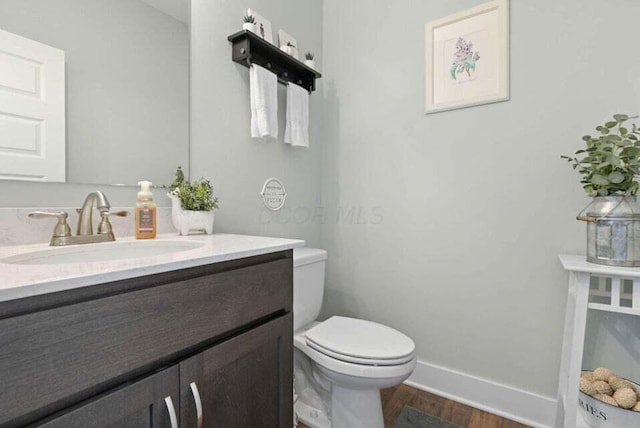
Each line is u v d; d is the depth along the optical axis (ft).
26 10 2.81
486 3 4.75
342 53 6.28
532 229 4.52
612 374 3.91
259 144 5.07
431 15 5.26
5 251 2.46
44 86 2.94
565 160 4.29
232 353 2.50
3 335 1.38
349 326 4.45
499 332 4.78
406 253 5.57
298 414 4.52
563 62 4.28
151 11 3.70
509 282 4.69
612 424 3.54
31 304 1.50
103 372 1.73
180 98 3.99
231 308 2.51
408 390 5.34
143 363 1.91
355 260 6.13
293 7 5.75
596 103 4.11
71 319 1.60
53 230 2.96
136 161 3.60
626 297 3.95
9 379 1.41
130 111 3.54
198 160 4.19
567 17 4.25
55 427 1.52
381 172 5.81
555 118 4.34
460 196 5.05
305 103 5.47
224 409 2.44
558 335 4.37
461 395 5.03
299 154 5.94
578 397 3.52
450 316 5.16
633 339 4.00
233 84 4.62
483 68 4.80
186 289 2.16
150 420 1.93
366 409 3.85
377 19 5.84
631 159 3.39
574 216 4.25
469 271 4.99
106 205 2.89
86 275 1.66
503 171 4.70
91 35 3.22
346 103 6.22
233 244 3.01
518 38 4.56
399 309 5.65
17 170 2.80
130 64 3.53
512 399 4.64
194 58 4.12
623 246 3.34
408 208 5.53
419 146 5.41
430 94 5.24
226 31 4.51
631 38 3.92
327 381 4.24
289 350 3.15
